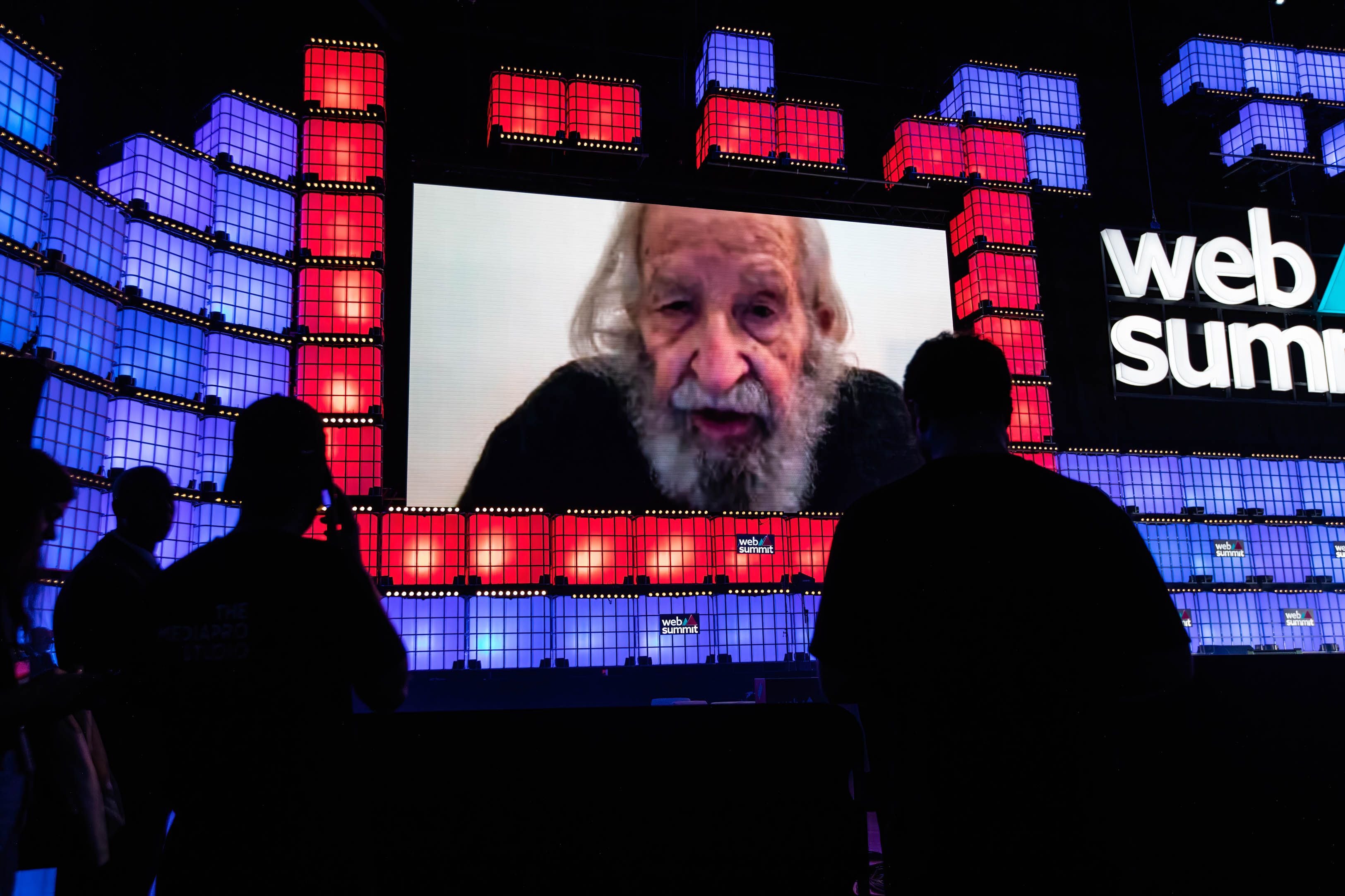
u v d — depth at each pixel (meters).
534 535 6.98
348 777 1.38
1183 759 1.59
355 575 1.47
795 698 5.99
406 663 1.50
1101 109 9.89
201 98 7.04
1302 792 1.62
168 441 5.70
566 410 7.46
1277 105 9.56
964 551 1.31
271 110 6.68
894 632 1.32
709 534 7.41
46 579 4.49
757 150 8.02
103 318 5.26
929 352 1.48
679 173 8.48
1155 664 1.27
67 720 2.07
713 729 1.47
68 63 5.91
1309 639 8.75
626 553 7.18
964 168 8.59
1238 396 9.62
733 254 8.02
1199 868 1.56
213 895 1.28
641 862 1.41
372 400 6.73
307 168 6.86
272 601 1.40
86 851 2.05
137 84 6.46
